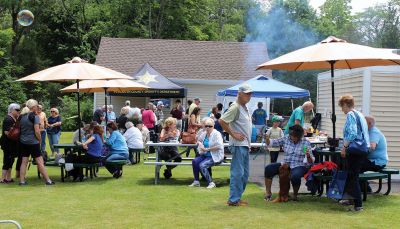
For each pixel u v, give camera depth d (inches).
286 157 342.6
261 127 719.7
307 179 344.2
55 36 1705.2
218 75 1042.1
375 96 437.1
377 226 270.2
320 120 560.4
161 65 1058.7
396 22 1616.6
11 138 405.1
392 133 437.7
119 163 443.2
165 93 851.4
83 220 280.7
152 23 1641.2
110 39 1108.5
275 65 339.3
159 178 449.1
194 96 1033.5
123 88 589.9
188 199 345.4
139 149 560.1
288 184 339.0
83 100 1400.1
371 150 352.8
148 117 703.1
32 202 332.8
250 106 909.8
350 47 331.9
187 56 1085.1
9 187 396.5
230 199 324.2
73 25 1699.1
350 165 312.0
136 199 345.4
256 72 1058.1
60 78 414.3
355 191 310.2
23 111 407.8
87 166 422.9
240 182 324.2
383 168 365.4
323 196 359.9
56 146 434.9
